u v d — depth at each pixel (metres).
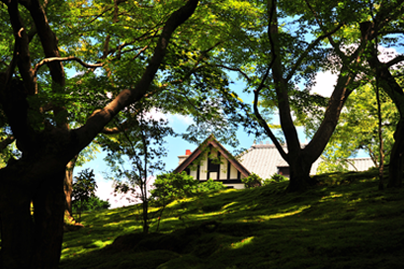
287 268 6.32
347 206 11.52
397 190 11.88
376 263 5.86
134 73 10.79
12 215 6.36
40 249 6.74
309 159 16.36
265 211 14.05
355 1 11.74
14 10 7.31
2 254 6.32
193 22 13.90
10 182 6.41
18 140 6.64
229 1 13.64
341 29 16.91
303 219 11.19
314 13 13.95
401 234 6.96
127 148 11.02
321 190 14.98
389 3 12.39
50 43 9.49
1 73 6.66
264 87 14.80
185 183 11.32
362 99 23.59
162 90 12.50
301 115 18.00
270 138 16.20
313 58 13.83
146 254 8.64
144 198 10.70
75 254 10.54
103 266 8.34
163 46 8.55
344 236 7.56
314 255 6.80
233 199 18.69
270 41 12.74
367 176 15.91
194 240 9.32
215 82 11.47
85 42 16.69
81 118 12.32
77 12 14.86
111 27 13.27
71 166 16.45
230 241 8.57
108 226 15.98
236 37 13.17
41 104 7.77
